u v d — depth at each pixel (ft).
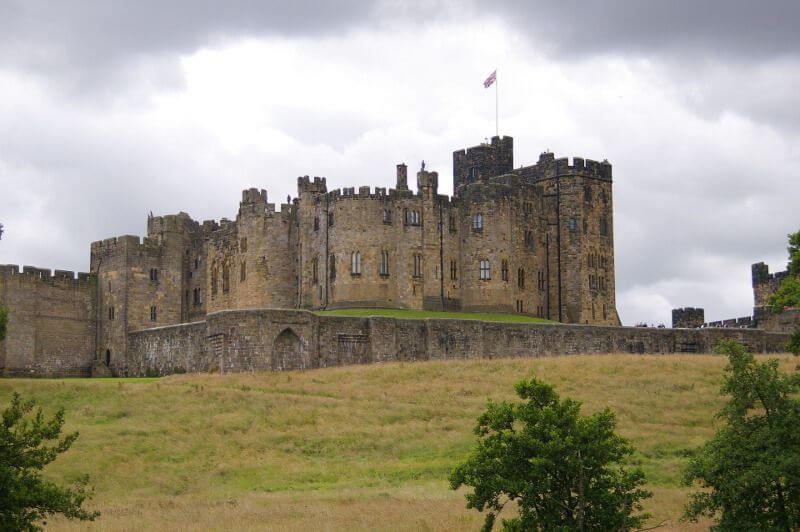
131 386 372.58
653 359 409.49
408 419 342.44
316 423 337.72
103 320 540.11
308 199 518.78
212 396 359.05
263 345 406.62
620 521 201.67
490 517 208.85
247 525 238.68
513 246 526.16
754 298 554.05
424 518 241.35
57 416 215.92
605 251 550.36
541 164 551.59
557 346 453.99
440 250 515.09
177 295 557.74
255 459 310.24
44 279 525.75
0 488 202.90
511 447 204.54
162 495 282.56
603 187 553.23
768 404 210.38
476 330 440.45
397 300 503.20
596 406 349.41
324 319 419.95
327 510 251.80
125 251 538.88
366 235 501.56
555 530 197.67
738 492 205.16
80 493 213.66
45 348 522.06
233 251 538.06
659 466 291.79
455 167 580.71
